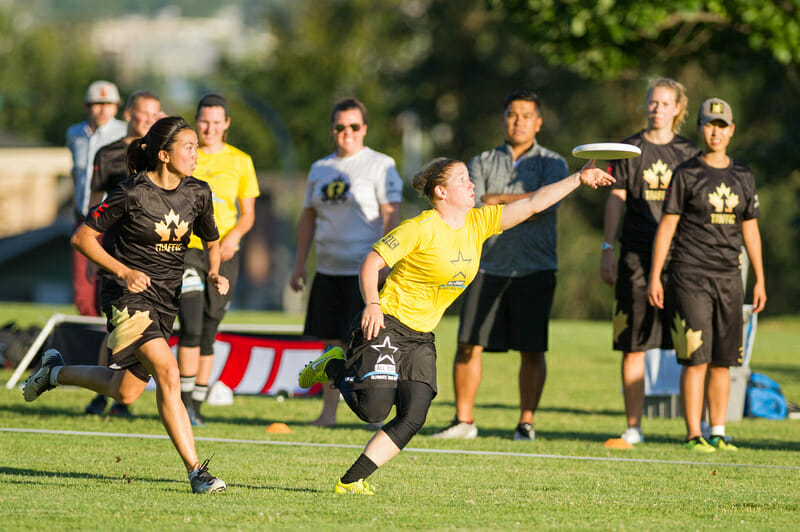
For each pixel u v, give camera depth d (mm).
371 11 199375
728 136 24984
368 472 17031
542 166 27172
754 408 33000
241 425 27672
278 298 158500
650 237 26156
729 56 70625
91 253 17016
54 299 154125
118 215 17281
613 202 26578
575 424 30391
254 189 27766
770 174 89562
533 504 16781
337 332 28328
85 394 33438
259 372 37594
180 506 15477
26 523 13945
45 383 18672
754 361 54531
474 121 136750
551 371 47906
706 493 18406
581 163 121438
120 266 16969
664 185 26219
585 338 69688
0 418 26656
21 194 166250
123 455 21062
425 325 17344
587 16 62094
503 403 36219
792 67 70938
